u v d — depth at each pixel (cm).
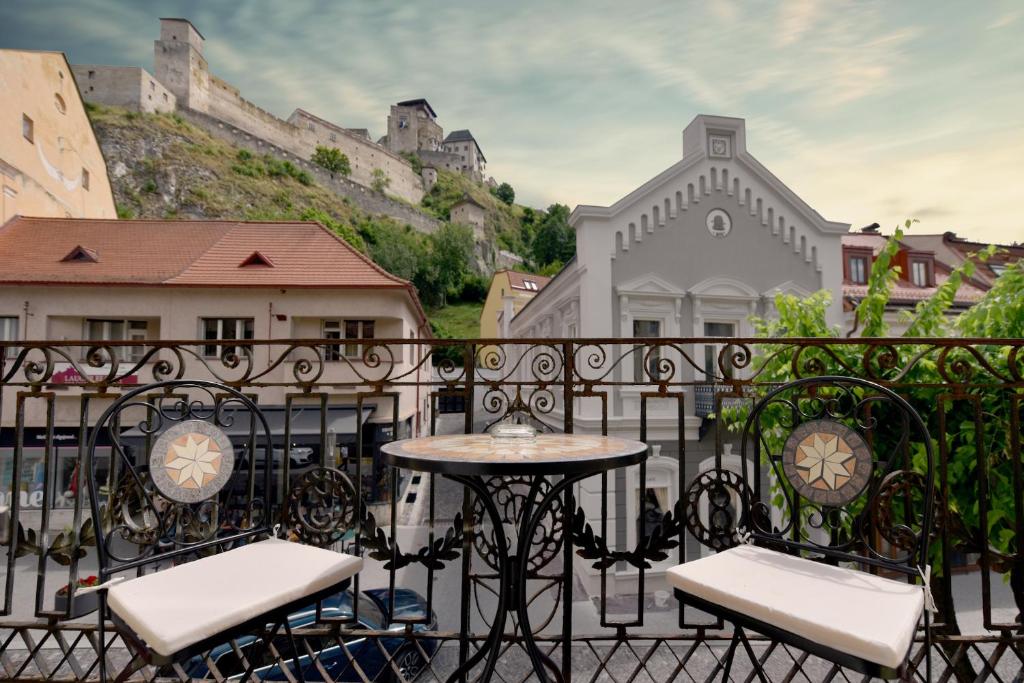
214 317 1656
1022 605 199
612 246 1162
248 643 379
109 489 171
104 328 1653
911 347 451
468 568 187
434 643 626
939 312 514
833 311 1276
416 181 8862
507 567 163
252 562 160
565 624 175
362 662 467
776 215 1259
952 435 407
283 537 195
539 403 217
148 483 173
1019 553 201
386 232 6838
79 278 1611
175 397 186
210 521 186
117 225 1881
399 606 576
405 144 9894
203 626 125
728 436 1088
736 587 143
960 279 511
